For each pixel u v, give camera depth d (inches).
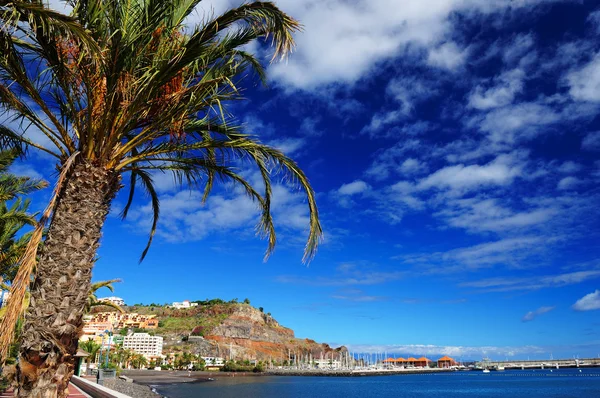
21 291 162.1
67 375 210.2
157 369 6540.4
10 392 439.5
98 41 216.4
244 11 222.8
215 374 6402.6
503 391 3905.0
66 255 216.2
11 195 554.3
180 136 247.6
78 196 223.6
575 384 5049.2
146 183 348.8
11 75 223.0
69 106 237.3
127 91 220.1
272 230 318.0
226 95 246.1
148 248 354.3
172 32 229.3
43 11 173.2
